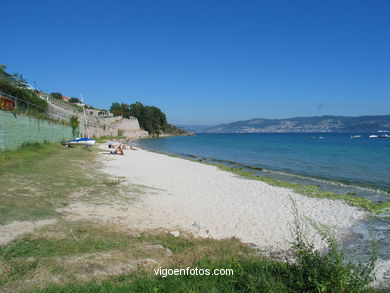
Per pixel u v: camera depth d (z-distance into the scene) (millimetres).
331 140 90812
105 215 8992
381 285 5891
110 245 6559
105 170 18750
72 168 17359
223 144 71375
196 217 10039
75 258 5684
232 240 8000
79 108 77875
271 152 44625
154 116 133750
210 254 6672
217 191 14945
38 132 25719
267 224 9812
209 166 25734
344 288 4609
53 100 56812
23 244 6059
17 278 4723
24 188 10961
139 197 12133
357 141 82375
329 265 4934
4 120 18547
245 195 14289
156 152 42469
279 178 20797
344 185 18266
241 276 5316
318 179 20453
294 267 5312
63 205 9555
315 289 4625
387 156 36438
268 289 4738
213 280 5137
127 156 30828
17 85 36906
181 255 6453
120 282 4852
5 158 16703
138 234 7570
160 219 9336
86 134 50250
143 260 5918
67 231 7141
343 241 8672
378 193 16047
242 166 27719
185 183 16719
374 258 5219
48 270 5086
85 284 4637
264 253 7301
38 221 7637
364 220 10844
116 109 123062
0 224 7051
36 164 16734
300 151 45688
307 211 11820
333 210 12086
